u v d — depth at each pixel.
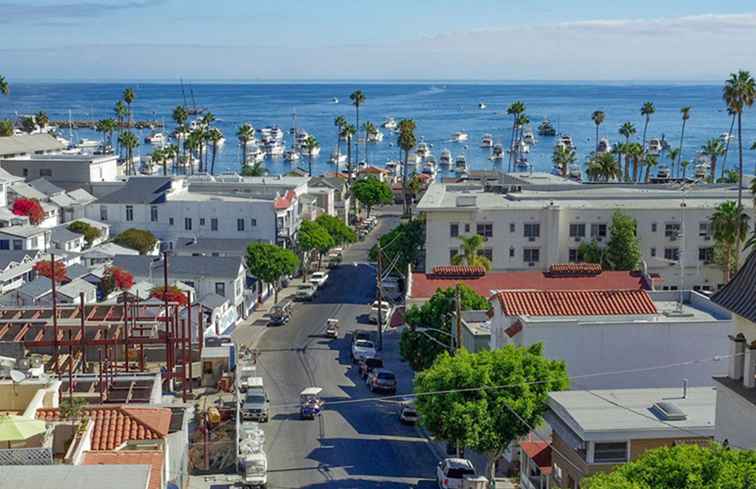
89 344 72.75
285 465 66.69
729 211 101.81
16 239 121.06
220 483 62.22
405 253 129.25
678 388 57.97
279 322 113.00
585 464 47.16
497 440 55.22
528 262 109.50
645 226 108.56
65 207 145.38
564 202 113.38
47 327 79.06
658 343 62.34
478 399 55.91
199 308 93.12
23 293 99.62
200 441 68.50
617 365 62.25
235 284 115.81
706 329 62.50
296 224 149.00
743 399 36.66
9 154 183.38
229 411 76.12
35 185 151.50
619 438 46.88
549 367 56.53
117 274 108.56
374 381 85.94
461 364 56.69
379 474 64.88
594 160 199.75
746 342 37.28
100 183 162.25
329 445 71.19
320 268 146.75
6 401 47.50
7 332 77.50
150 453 39.66
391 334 107.94
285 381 89.81
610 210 108.38
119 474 31.36
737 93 124.06
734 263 103.81
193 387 85.50
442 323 80.06
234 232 142.25
